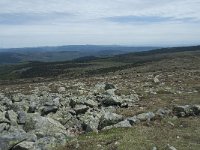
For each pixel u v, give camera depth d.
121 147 19.42
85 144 20.59
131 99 37.59
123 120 26.89
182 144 20.75
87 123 26.84
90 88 51.53
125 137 21.41
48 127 25.06
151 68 144.25
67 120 28.66
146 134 22.56
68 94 44.84
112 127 24.98
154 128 24.58
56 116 30.39
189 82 53.09
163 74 78.75
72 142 21.08
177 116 29.08
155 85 51.56
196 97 37.91
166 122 26.45
